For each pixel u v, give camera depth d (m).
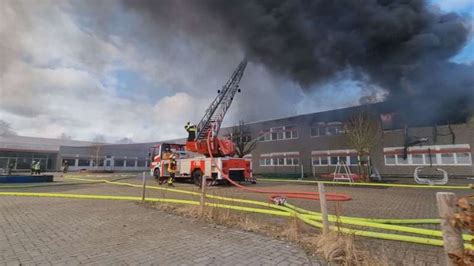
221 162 11.98
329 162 22.55
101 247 3.62
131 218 5.38
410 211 6.21
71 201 7.74
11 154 36.84
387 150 19.50
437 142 17.69
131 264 3.04
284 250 3.46
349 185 13.65
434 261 3.08
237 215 5.36
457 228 1.76
